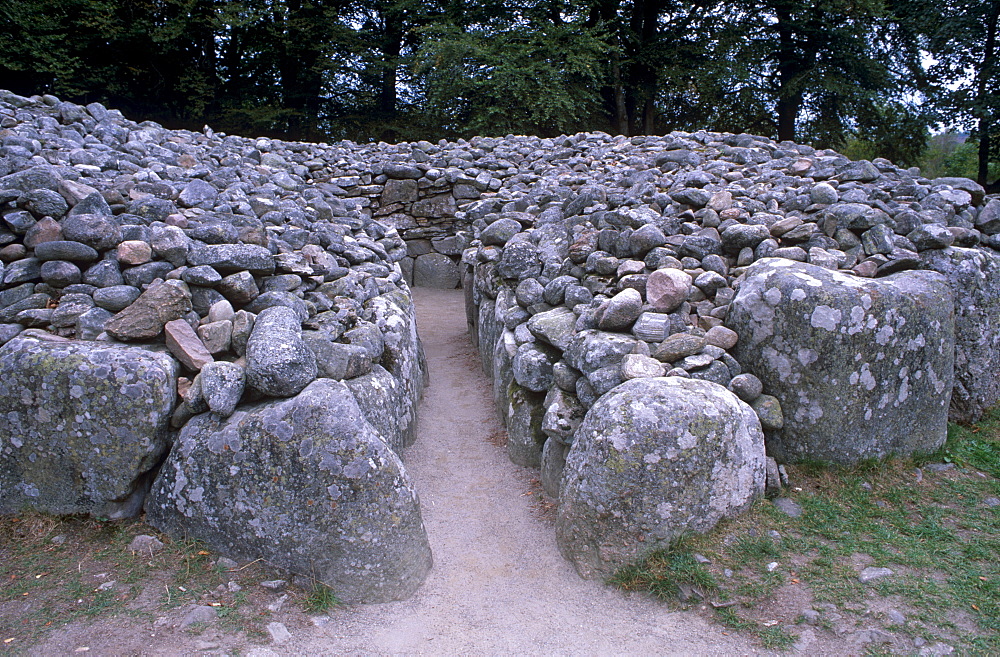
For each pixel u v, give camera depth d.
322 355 3.95
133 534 3.24
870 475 3.82
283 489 3.12
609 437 3.25
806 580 3.08
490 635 2.92
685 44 17.55
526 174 10.55
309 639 2.80
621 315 4.09
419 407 5.43
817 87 16.30
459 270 10.69
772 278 3.85
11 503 3.30
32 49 13.16
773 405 3.79
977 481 3.89
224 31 16.88
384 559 3.12
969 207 5.32
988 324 4.57
